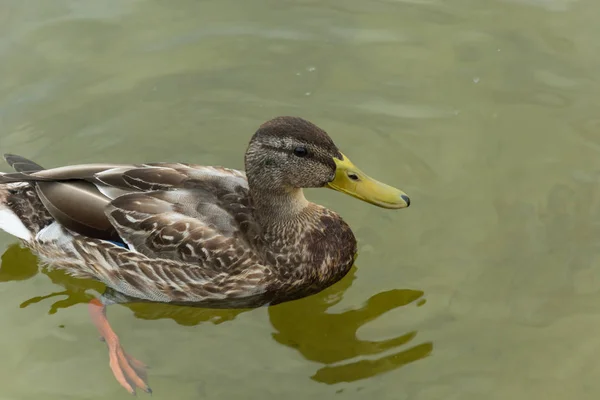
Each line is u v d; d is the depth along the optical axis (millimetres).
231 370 1285
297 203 1322
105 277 1335
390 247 1364
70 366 1293
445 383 1268
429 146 1438
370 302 1329
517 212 1379
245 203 1318
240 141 1452
